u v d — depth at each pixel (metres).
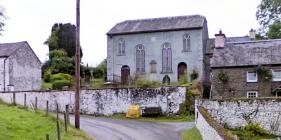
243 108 32.44
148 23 56.31
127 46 55.75
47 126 23.06
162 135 26.47
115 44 56.34
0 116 24.23
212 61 42.25
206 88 44.25
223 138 14.99
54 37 76.31
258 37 62.97
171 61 54.03
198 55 52.91
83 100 40.25
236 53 42.72
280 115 31.47
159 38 54.69
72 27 77.69
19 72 53.31
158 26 54.97
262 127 31.72
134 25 56.62
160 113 37.72
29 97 41.56
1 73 51.88
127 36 55.84
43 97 41.41
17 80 52.88
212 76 41.78
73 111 40.03
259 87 40.41
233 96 40.84
